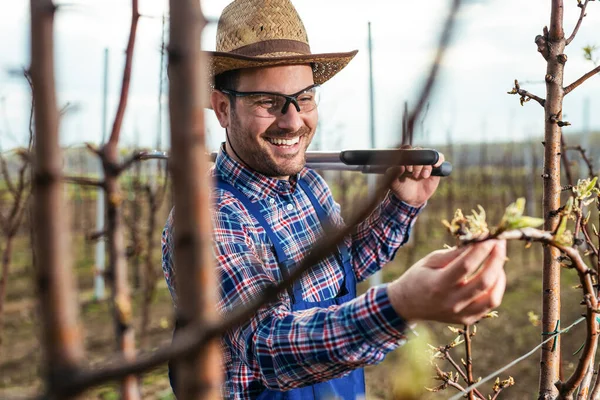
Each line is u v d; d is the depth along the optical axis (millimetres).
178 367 458
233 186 1907
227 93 1925
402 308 1011
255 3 1941
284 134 1884
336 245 450
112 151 543
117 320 522
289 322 1294
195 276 419
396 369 496
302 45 1991
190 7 394
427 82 333
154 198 4652
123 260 538
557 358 1502
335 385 1785
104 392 4316
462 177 14531
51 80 367
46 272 372
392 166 432
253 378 1705
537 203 13719
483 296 909
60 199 378
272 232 1852
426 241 10633
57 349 375
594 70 1468
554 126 1463
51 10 365
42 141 370
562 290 7367
